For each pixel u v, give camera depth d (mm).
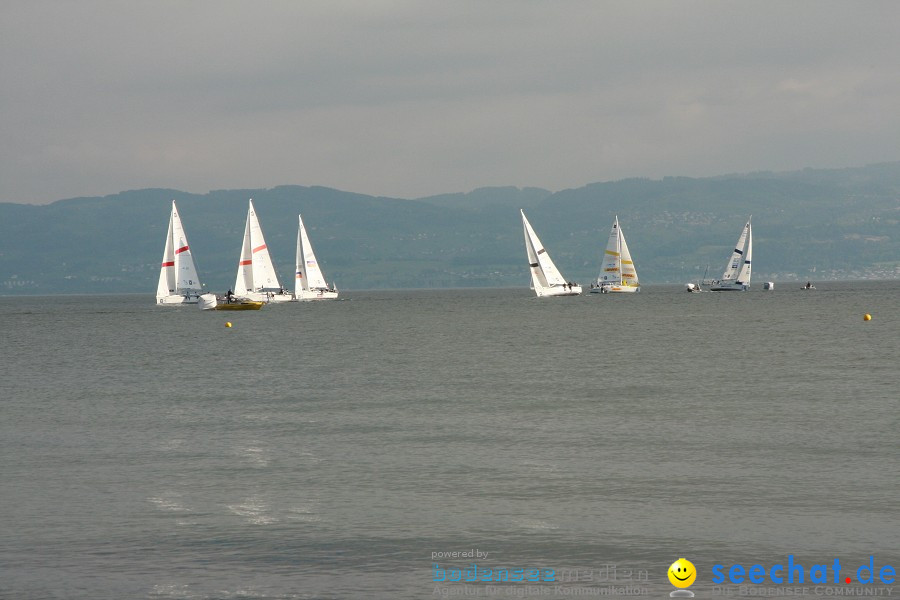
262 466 78625
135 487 71562
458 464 78688
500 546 57250
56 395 126812
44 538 58938
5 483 73000
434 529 60500
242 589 50938
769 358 166375
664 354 178375
